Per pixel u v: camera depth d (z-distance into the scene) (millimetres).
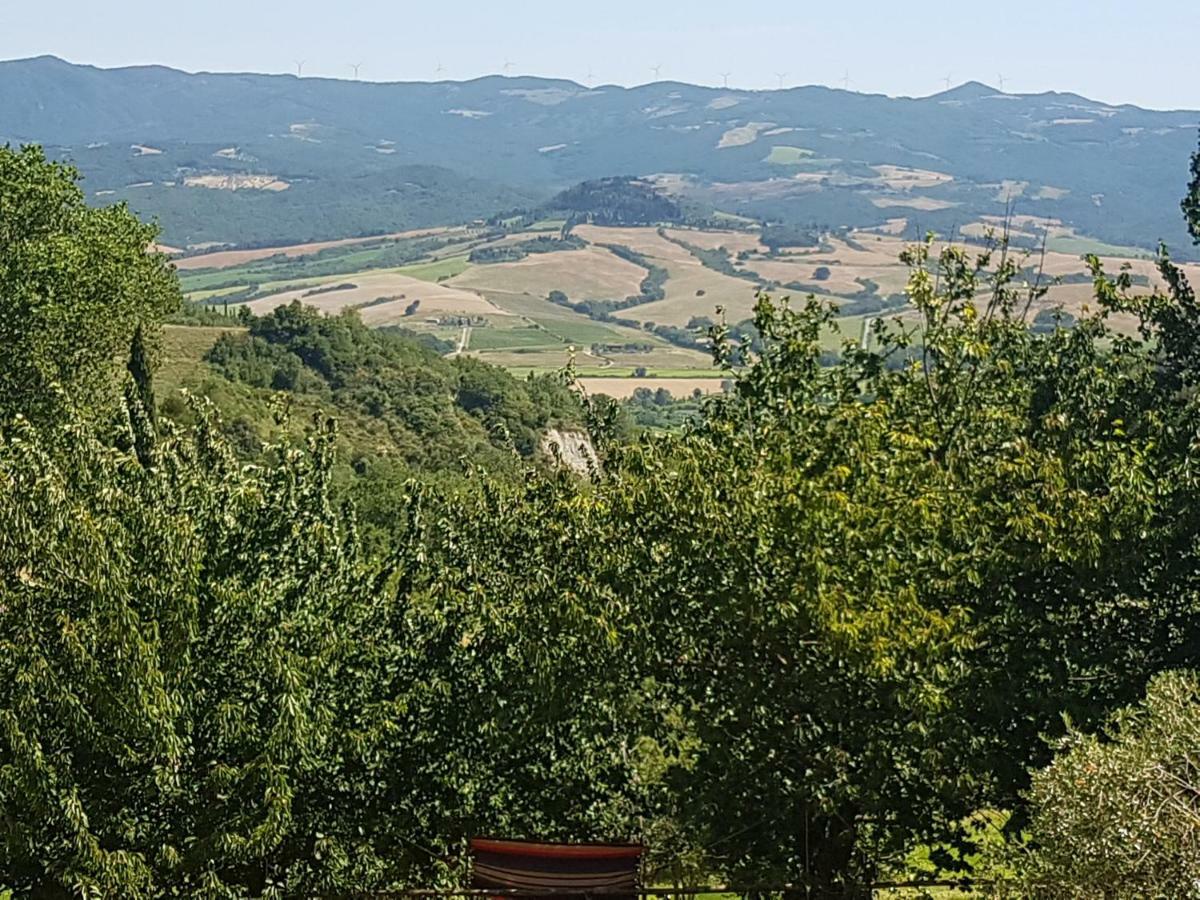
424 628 17484
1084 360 20828
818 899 16562
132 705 14562
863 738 15547
